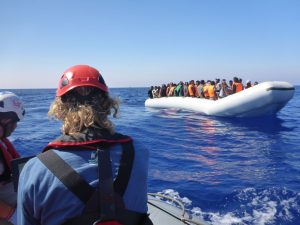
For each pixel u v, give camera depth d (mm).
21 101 2254
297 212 4582
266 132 11469
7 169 2172
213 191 5418
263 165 7102
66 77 1257
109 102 1279
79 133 1163
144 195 1223
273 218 4398
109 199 1078
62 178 1068
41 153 1146
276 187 5574
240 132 11508
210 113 15547
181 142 9766
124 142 1221
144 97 44156
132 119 15469
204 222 2912
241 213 4566
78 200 1062
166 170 6707
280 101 13438
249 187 5590
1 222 2066
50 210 1078
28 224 1153
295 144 9344
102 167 1100
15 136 10883
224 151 8516
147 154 1274
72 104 1216
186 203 4941
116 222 1080
